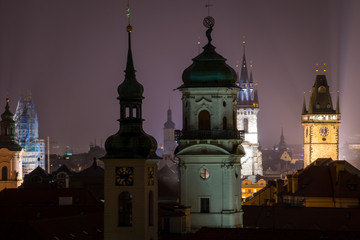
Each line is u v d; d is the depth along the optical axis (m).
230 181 189.62
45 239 168.88
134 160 163.75
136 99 167.88
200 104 189.88
